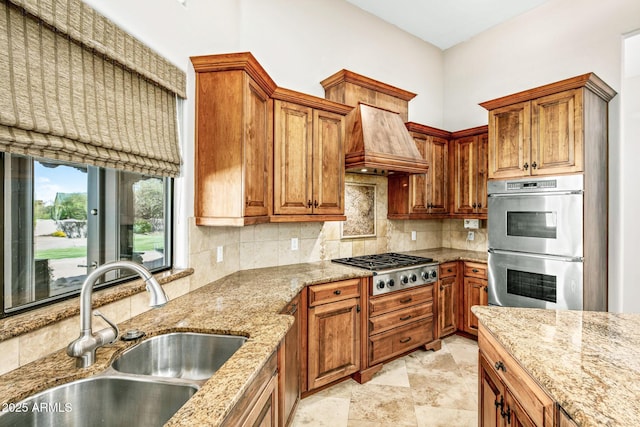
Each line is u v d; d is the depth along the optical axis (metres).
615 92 2.75
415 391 2.36
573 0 3.05
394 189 3.51
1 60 0.96
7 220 1.08
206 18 2.08
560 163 2.51
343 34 3.25
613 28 2.80
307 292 2.21
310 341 2.21
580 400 0.80
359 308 2.50
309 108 2.52
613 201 2.78
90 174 1.47
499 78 3.66
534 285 2.65
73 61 1.20
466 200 3.55
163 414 0.97
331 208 2.67
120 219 1.64
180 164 1.87
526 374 1.07
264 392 1.17
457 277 3.39
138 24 1.50
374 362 2.57
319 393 2.34
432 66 4.12
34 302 1.14
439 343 3.12
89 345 1.01
